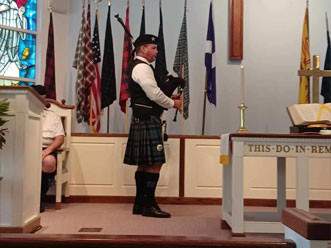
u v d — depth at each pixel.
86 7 5.38
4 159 2.77
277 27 5.41
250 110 5.36
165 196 4.69
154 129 3.72
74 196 4.66
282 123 5.36
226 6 5.41
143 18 5.18
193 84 5.37
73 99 5.32
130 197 4.66
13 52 5.20
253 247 1.27
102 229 3.26
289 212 1.30
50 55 5.05
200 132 5.34
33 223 3.05
